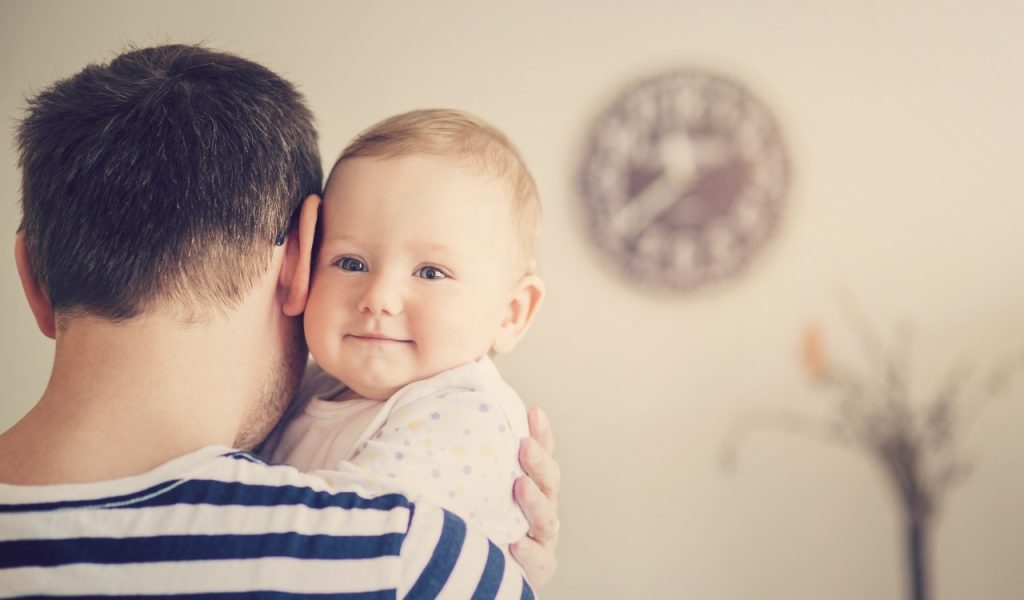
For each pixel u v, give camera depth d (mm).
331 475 535
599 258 2396
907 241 2307
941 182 2301
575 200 2398
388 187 746
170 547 453
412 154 762
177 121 536
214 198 531
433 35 2420
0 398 2316
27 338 2328
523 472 741
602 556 2338
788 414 2320
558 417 2369
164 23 2387
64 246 511
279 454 748
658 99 2387
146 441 494
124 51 616
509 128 2406
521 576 543
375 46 2420
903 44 2318
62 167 523
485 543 525
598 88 2404
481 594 500
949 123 2301
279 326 633
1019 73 2279
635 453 2355
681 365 2363
